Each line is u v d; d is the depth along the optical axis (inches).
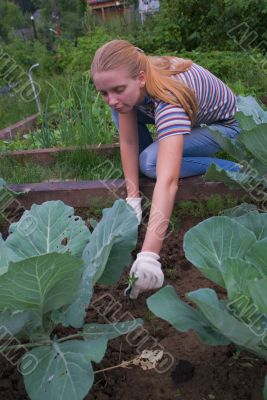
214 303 65.2
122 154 129.1
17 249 82.7
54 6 516.4
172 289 69.7
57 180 160.2
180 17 343.0
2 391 78.5
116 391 78.1
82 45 348.8
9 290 63.9
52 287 67.3
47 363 70.2
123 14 461.1
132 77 97.5
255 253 66.6
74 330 92.2
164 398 76.2
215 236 71.1
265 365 80.5
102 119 199.8
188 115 101.3
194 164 132.6
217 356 83.0
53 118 235.6
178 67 114.4
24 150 179.3
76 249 83.4
